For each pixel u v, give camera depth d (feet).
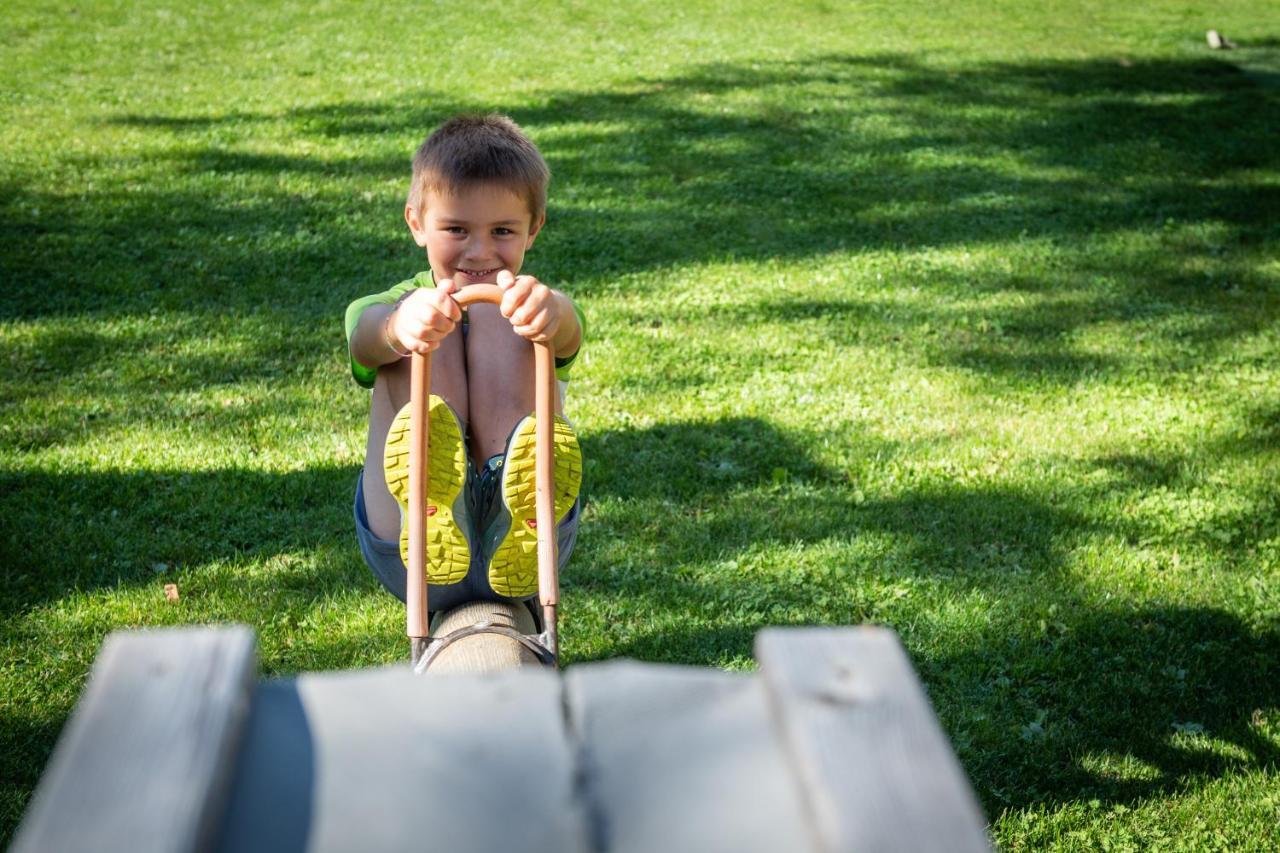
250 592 12.11
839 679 3.43
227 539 13.07
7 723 10.00
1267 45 49.83
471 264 8.39
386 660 11.14
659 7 51.88
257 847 3.00
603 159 29.76
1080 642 11.96
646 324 19.92
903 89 38.65
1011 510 14.37
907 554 13.38
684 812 3.12
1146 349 19.79
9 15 43.52
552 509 7.41
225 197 25.22
